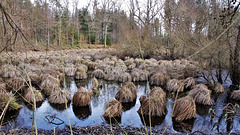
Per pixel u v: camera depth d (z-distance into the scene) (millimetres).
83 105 6594
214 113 5785
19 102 6770
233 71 8102
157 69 12094
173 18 16078
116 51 23047
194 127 5039
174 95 8211
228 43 7574
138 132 4500
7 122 5098
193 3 16297
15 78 8344
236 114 5910
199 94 7133
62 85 9836
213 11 10891
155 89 6949
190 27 14500
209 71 9070
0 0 2373
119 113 5738
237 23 7078
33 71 11039
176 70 11750
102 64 14758
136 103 7184
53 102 6867
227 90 8539
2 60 10969
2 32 3264
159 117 5711
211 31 10016
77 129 4633
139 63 16719
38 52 19438
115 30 43781
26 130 4543
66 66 13039
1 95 5812
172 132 4637
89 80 11148
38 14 5891
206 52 8469
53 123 5133
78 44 33344
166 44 19375
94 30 43125
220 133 4621
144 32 18141
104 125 5031
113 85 9992
